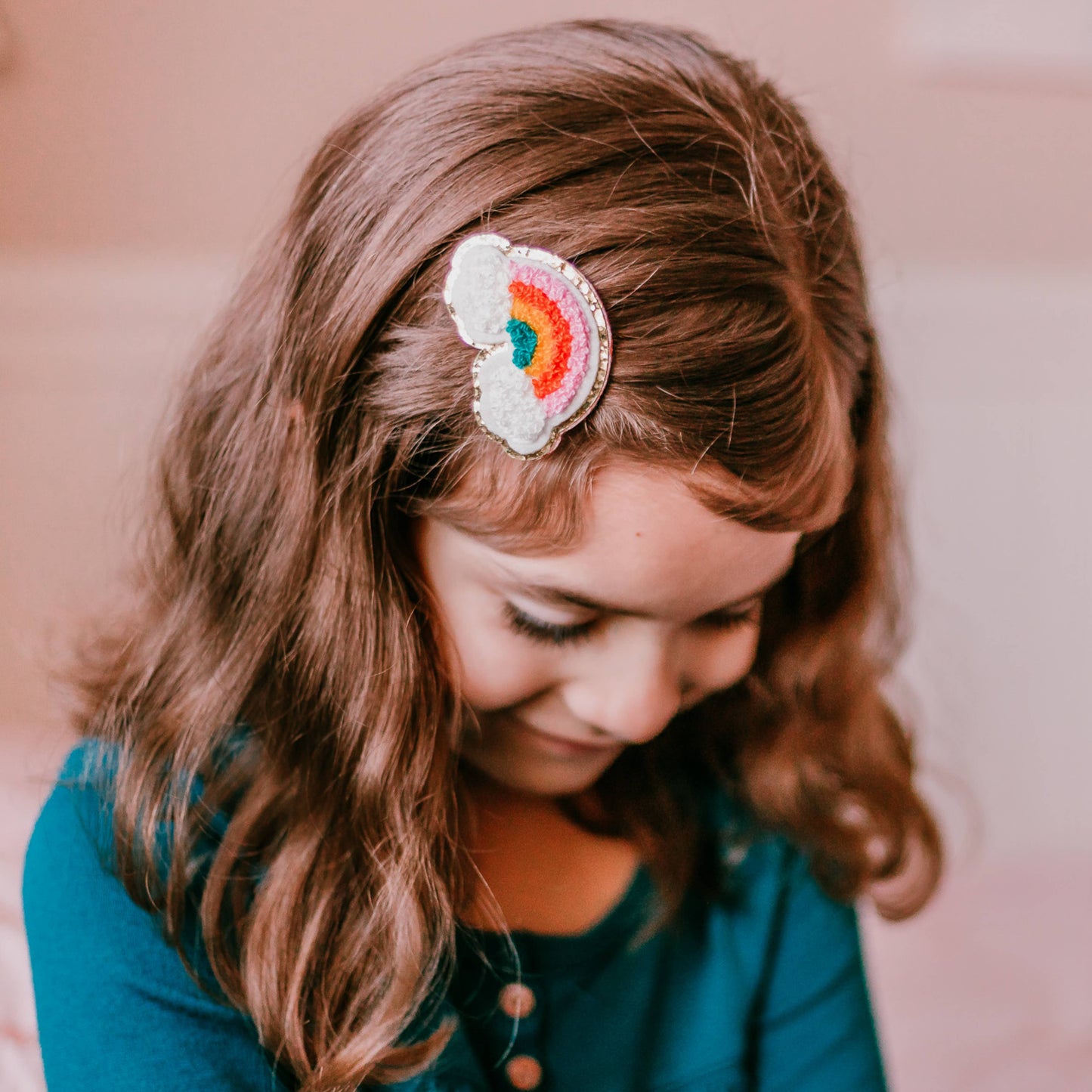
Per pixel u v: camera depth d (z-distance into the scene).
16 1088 0.65
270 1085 0.55
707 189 0.47
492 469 0.46
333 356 0.52
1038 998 1.09
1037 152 1.35
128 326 1.10
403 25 1.11
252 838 0.57
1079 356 1.42
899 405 1.27
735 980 0.68
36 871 0.57
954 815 1.49
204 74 1.07
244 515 0.59
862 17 1.23
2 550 1.10
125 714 0.61
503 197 0.47
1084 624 1.50
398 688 0.54
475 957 0.60
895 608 0.79
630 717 0.49
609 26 0.58
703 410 0.44
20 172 1.05
